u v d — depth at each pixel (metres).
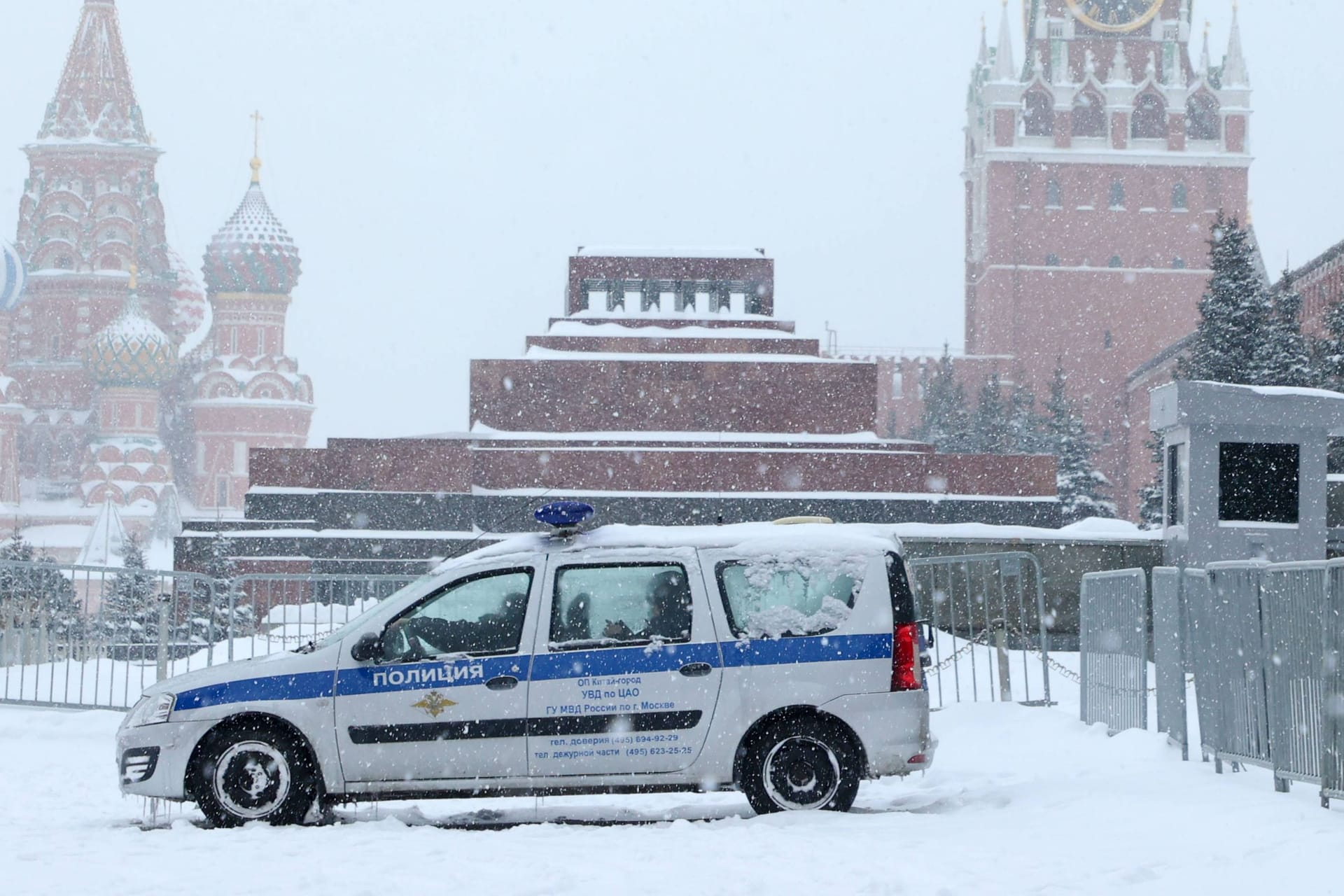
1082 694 17.22
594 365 55.84
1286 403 26.05
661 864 9.12
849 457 52.97
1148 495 77.19
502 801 13.48
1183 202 180.00
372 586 23.50
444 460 52.69
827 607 12.00
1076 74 183.62
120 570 21.48
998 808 11.65
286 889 8.45
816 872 8.73
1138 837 9.68
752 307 60.59
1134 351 179.00
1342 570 10.02
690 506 51.62
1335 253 102.25
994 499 52.22
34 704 20.59
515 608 12.01
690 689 11.81
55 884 8.66
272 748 11.63
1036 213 180.25
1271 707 11.27
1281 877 7.94
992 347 180.38
